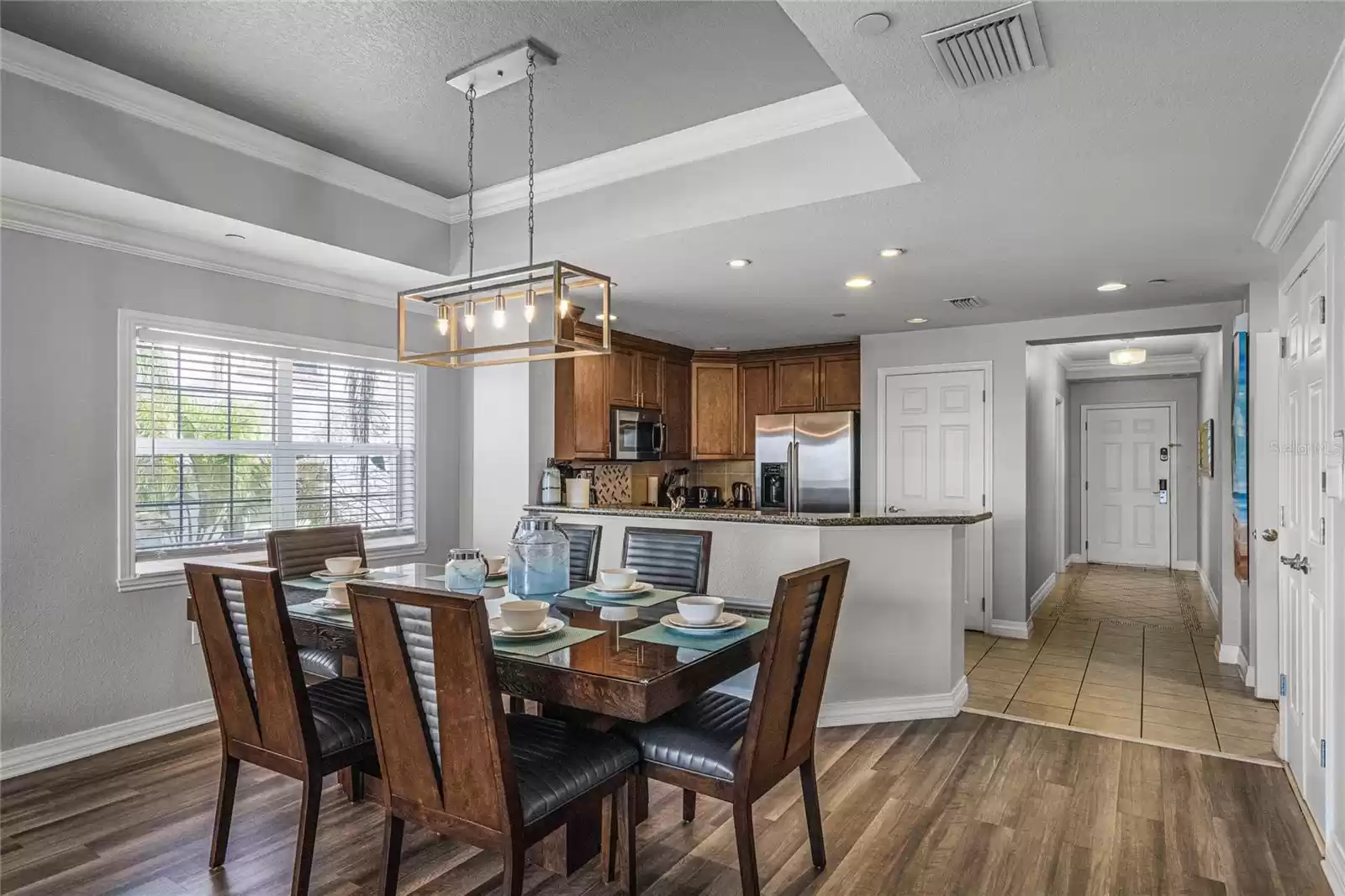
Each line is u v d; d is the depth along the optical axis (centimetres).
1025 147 244
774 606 195
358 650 193
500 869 232
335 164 343
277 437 398
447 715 179
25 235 300
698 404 670
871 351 598
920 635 370
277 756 220
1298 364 279
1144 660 480
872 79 203
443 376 481
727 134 309
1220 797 282
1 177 265
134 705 336
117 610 330
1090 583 764
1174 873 230
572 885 223
